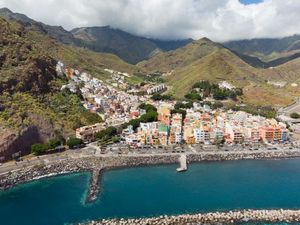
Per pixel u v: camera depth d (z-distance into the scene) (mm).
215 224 182500
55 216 197125
